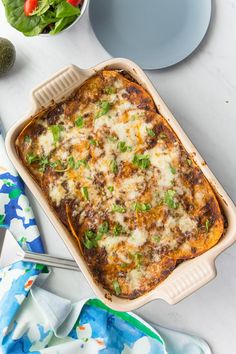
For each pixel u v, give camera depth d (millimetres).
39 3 958
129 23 1025
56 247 1027
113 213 912
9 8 967
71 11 959
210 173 889
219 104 1017
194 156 894
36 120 926
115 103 923
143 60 1016
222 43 1021
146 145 912
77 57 1033
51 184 921
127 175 912
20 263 1016
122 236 910
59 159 923
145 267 910
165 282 884
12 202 1023
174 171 903
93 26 1016
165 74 1025
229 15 1022
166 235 905
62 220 916
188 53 1011
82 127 924
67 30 1028
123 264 908
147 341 1021
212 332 1020
